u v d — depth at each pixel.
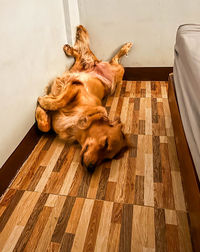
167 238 1.24
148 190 1.51
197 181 1.10
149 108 2.37
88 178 1.62
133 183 1.57
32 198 1.48
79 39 2.71
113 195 1.49
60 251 1.21
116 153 1.69
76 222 1.34
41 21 1.96
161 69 2.86
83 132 1.75
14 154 1.64
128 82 2.96
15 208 1.42
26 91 1.76
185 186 1.36
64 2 2.38
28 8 1.75
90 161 1.57
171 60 2.78
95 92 2.31
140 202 1.44
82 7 2.61
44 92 2.08
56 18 2.27
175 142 1.77
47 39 2.10
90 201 1.46
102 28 2.71
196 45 1.51
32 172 1.67
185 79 1.43
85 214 1.38
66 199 1.47
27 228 1.31
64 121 1.83
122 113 2.32
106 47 2.83
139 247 1.21
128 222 1.33
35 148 1.90
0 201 1.47
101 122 1.72
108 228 1.30
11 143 1.60
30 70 1.81
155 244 1.22
